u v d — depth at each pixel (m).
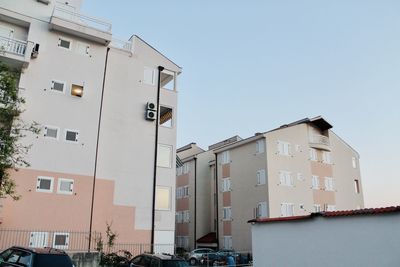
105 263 20.39
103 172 24.00
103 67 25.38
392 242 10.70
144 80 27.62
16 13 22.83
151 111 26.77
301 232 13.70
